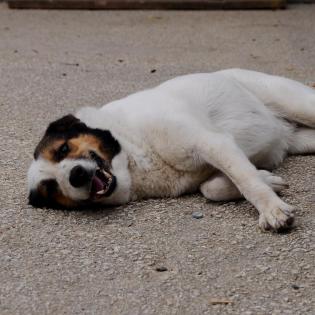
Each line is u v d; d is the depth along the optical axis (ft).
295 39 48.85
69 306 16.98
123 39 51.57
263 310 16.24
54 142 22.08
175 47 48.08
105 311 16.66
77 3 64.18
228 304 16.57
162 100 22.74
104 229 20.94
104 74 41.19
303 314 16.01
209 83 24.36
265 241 19.47
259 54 44.80
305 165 25.38
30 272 18.72
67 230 21.06
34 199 22.56
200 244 19.58
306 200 21.99
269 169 25.38
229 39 49.96
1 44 51.31
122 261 18.98
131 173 22.47
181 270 18.29
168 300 16.94
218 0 61.52
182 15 60.23
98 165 21.58
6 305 17.21
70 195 21.76
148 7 63.00
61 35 53.93
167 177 22.56
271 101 25.88
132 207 22.35
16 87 39.17
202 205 22.16
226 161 20.99
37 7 64.95
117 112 23.00
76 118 22.76
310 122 25.75
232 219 20.99
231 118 24.14
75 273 18.52
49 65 44.24
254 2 60.85
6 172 26.25
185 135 21.59
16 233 21.06
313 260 18.31
